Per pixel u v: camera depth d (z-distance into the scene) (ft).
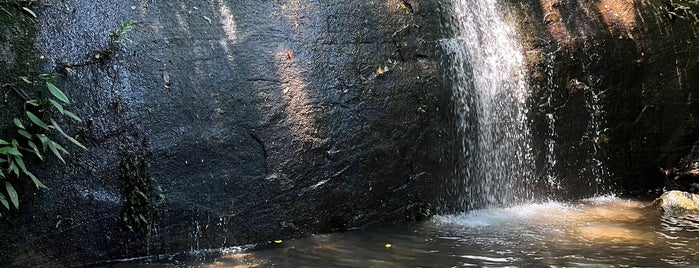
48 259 13.75
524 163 21.83
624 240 17.20
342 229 17.83
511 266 14.82
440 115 19.57
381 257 15.47
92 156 14.28
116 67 14.75
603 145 23.40
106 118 14.48
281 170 16.63
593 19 23.41
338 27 18.13
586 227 18.70
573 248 16.37
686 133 24.84
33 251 13.56
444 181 19.83
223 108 15.94
